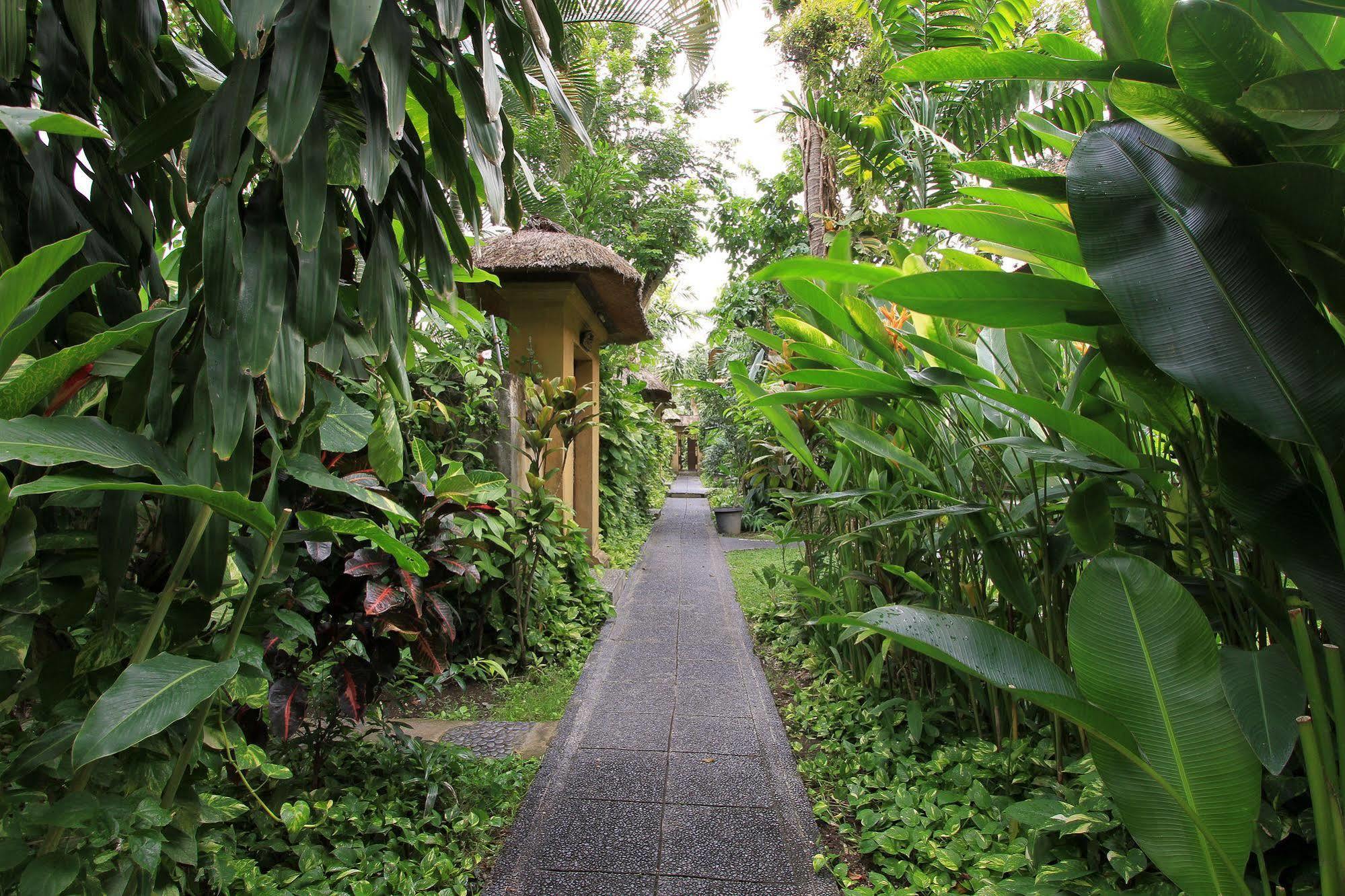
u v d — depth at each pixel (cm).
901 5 356
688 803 200
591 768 221
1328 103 78
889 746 216
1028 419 183
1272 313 88
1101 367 144
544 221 475
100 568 97
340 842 166
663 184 959
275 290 101
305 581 157
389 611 175
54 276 105
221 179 97
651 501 991
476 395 335
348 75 102
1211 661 101
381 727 205
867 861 172
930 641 111
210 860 120
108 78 122
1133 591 107
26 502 101
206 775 116
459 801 192
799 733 253
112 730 77
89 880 85
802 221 745
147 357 102
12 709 105
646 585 519
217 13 134
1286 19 98
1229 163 98
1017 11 337
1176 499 153
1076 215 101
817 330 216
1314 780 92
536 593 345
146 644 100
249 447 102
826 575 336
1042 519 170
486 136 117
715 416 954
